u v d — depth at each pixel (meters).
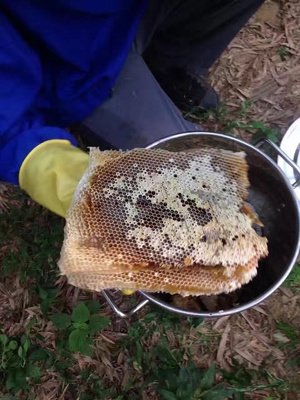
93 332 0.71
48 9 0.58
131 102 0.73
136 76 0.74
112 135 0.72
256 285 0.60
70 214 0.46
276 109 0.85
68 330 0.73
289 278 0.75
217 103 0.83
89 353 0.70
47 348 0.74
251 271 0.47
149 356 0.72
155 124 0.72
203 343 0.74
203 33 0.75
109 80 0.68
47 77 0.67
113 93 0.73
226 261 0.46
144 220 0.46
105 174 0.47
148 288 0.46
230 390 0.69
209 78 0.88
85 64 0.65
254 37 0.90
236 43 0.89
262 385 0.71
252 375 0.72
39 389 0.72
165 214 0.46
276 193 0.60
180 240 0.46
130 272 0.45
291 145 0.76
